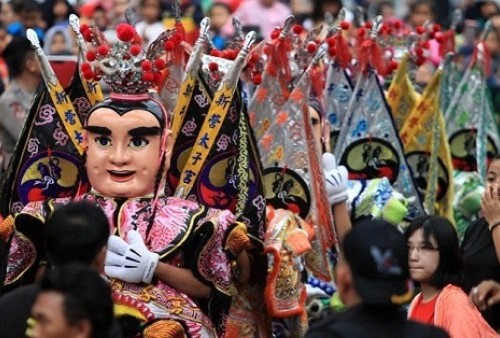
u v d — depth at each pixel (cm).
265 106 1488
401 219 1588
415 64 1817
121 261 1229
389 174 1666
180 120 1341
